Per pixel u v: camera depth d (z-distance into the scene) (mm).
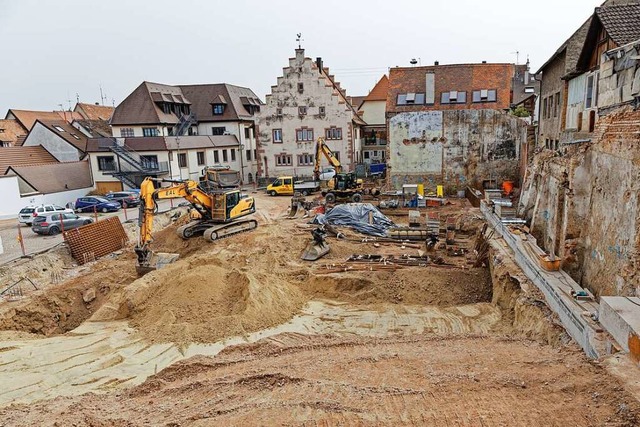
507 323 13781
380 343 11680
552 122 25359
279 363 10453
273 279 17234
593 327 9336
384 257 20156
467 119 33781
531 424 6609
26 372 12234
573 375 7891
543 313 11867
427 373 8922
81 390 11234
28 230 30031
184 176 44750
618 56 13633
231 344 13320
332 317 15453
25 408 9555
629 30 14625
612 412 6539
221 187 32625
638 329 7754
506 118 33219
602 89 15031
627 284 9938
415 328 14375
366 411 7465
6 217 34375
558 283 12188
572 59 21125
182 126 49938
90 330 15086
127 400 9445
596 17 16234
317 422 7250
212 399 8742
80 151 47094
